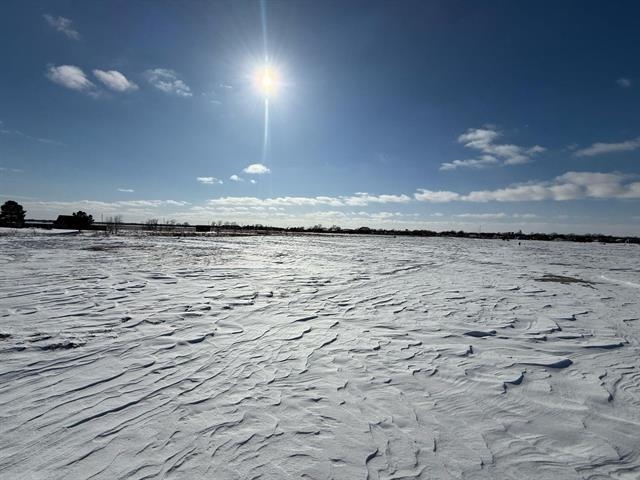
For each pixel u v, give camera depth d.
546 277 11.24
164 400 2.85
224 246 22.48
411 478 2.04
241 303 6.54
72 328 4.65
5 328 4.54
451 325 5.38
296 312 5.99
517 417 2.73
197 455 2.18
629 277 11.40
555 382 3.38
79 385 3.06
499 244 40.59
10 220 47.59
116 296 6.71
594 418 2.72
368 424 2.59
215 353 3.95
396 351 4.20
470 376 3.50
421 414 2.75
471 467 2.14
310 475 2.04
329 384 3.25
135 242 23.52
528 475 2.07
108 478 1.96
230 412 2.70
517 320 5.71
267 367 3.61
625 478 2.06
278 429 2.49
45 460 2.10
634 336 4.88
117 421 2.52
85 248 17.44
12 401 2.75
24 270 9.54
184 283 8.44
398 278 10.43
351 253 19.97
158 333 4.59
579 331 5.12
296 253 18.84
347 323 5.39
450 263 15.60
